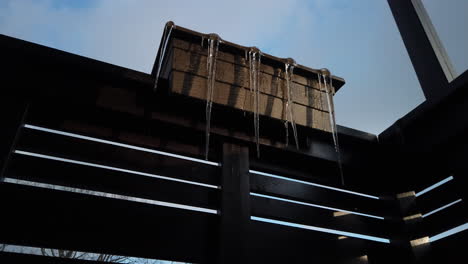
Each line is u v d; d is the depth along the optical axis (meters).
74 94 2.57
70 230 2.23
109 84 2.72
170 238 2.42
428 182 3.41
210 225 2.57
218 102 2.60
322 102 2.98
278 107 2.78
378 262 3.01
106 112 2.63
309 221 2.99
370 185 3.55
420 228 3.13
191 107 2.73
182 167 2.77
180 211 2.55
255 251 2.60
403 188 3.44
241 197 2.67
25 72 2.53
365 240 3.06
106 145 2.66
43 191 2.30
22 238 2.11
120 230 2.34
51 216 2.24
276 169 3.16
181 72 2.56
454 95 2.84
